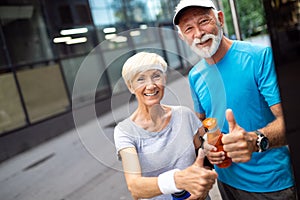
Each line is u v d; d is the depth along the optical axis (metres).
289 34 0.59
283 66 0.61
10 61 6.83
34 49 7.24
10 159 4.85
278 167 1.04
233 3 1.58
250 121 1.00
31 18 7.16
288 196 1.05
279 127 0.84
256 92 0.99
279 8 0.59
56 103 7.12
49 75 7.26
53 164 4.15
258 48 0.97
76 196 3.05
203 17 0.80
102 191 2.89
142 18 7.12
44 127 6.05
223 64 1.00
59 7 7.34
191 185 0.69
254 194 1.08
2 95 6.55
